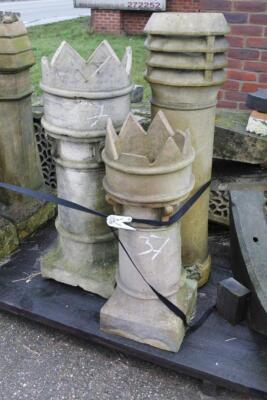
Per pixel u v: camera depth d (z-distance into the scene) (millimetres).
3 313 2658
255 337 2270
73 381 2221
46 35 12594
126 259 2182
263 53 3537
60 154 2352
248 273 2320
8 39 2691
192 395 2146
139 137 2184
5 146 2943
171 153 1877
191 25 2051
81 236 2484
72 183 2387
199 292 2590
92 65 2168
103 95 2139
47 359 2344
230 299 2307
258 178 3115
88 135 2197
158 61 2170
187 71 2145
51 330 2525
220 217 3242
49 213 3330
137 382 2215
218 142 3127
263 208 2535
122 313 2236
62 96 2146
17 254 2947
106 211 2465
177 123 2277
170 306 2188
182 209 2189
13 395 2146
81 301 2508
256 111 3033
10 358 2352
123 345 2230
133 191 1945
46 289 2609
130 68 2279
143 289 2199
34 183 3234
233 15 3506
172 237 2129
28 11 18141
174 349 2172
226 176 3201
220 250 3047
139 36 12500
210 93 2238
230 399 2127
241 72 3664
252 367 2100
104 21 12750
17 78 2830
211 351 2188
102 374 2258
